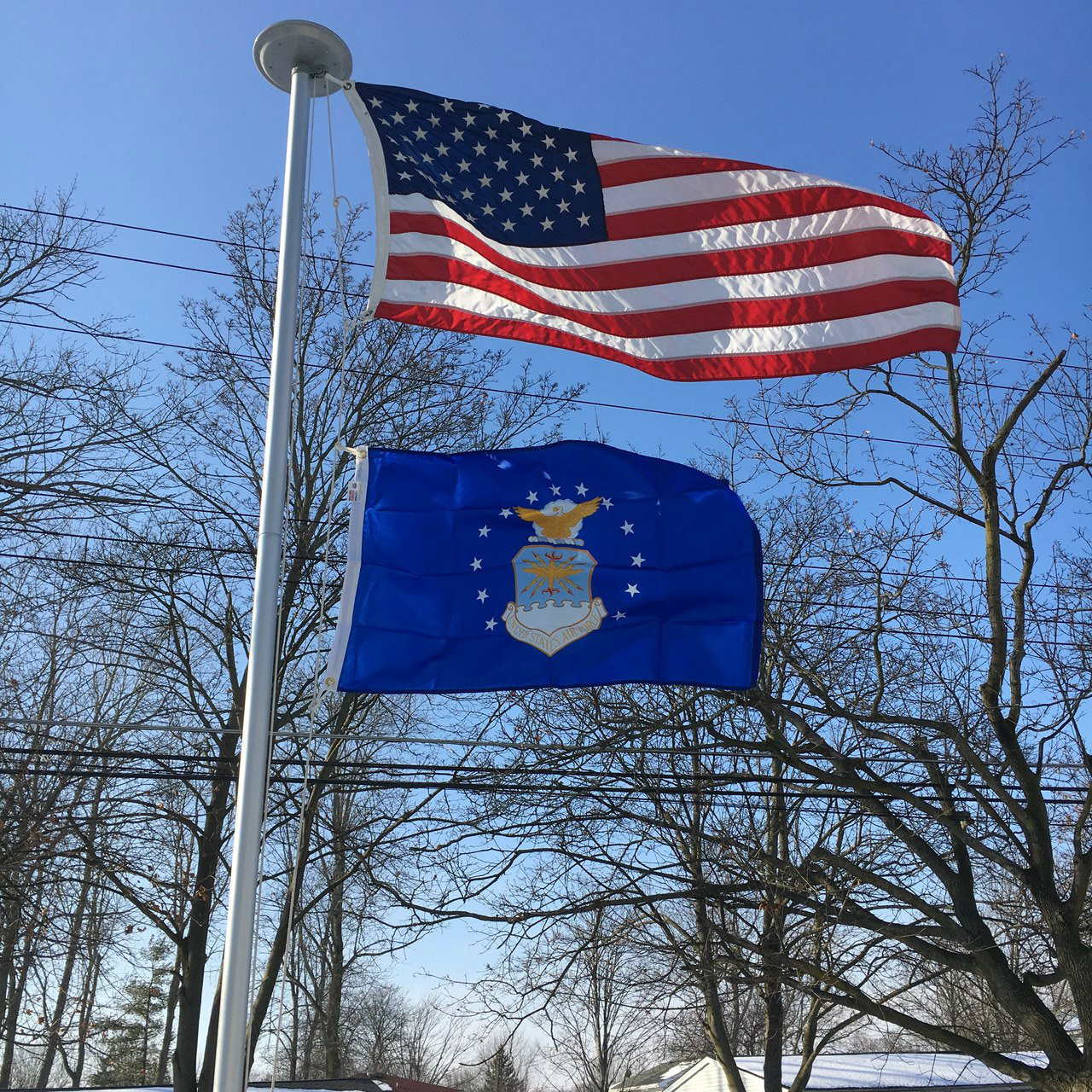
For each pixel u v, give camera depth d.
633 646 8.12
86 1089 23.03
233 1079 5.16
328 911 17.50
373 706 16.77
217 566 16.00
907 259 8.62
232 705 15.91
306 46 7.16
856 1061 28.91
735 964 13.38
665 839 14.83
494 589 8.13
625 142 8.80
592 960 14.28
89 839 14.38
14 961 16.41
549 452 8.62
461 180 8.44
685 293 8.50
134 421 15.45
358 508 8.18
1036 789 12.50
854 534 14.80
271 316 17.30
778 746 13.14
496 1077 45.78
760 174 8.79
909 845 13.13
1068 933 12.11
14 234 14.84
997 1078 27.36
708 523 8.49
